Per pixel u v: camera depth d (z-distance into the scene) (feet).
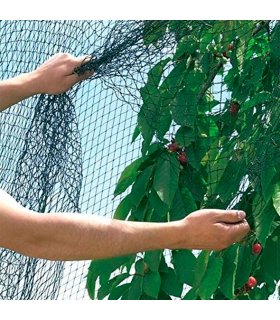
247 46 5.69
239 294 5.81
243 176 5.26
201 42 5.65
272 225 5.62
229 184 5.32
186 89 5.73
